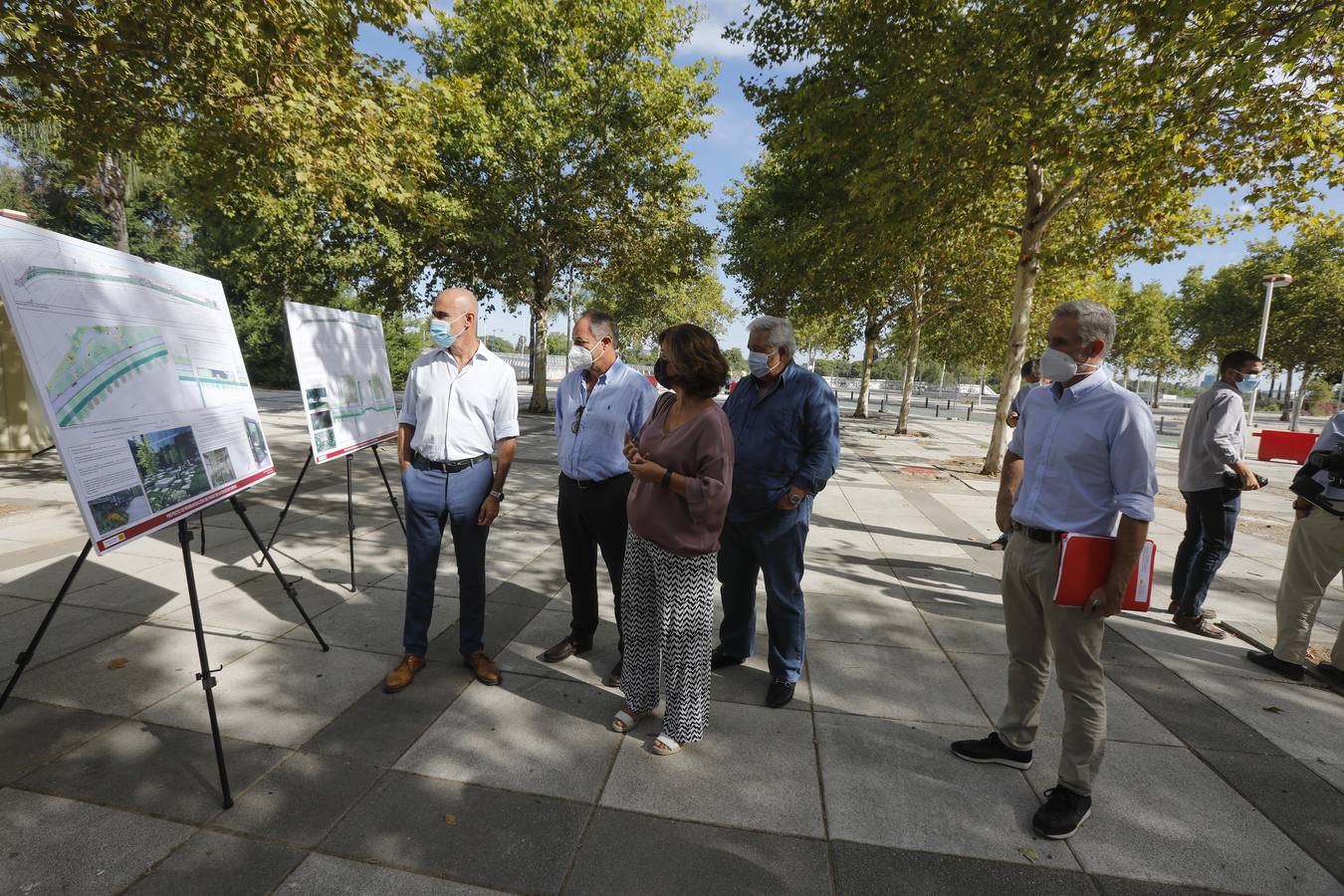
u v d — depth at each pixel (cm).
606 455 320
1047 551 232
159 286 270
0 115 644
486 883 191
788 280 1442
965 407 3741
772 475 292
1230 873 205
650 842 210
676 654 252
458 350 307
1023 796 241
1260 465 1404
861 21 909
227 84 621
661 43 1577
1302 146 703
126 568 437
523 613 399
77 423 209
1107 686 334
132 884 184
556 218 1639
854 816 227
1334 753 275
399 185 827
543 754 256
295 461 913
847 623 406
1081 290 1523
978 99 750
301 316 398
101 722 261
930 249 1066
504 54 1455
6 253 194
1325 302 2975
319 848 201
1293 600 347
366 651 336
